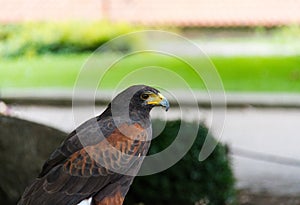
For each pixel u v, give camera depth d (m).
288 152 18.02
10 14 39.81
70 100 23.86
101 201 7.96
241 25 39.12
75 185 7.82
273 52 32.75
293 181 15.05
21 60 31.52
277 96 23.70
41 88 25.16
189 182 11.66
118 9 40.25
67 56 31.98
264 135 19.88
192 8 39.78
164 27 39.56
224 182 11.85
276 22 39.09
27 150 10.77
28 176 10.70
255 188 14.47
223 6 39.72
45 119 21.72
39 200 7.75
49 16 40.22
